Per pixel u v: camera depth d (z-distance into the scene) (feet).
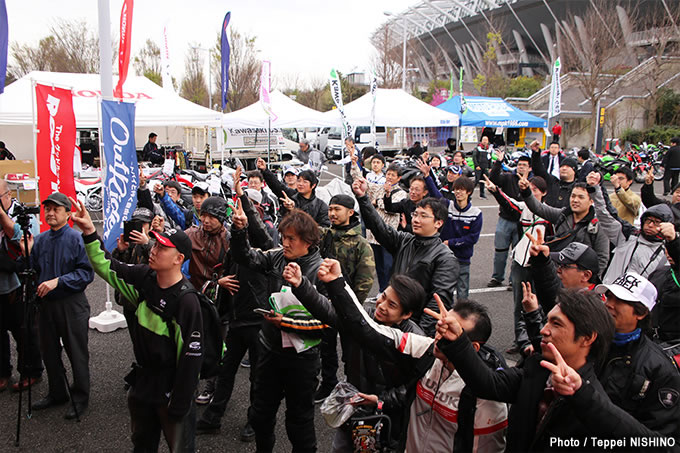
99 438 12.87
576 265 11.10
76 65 94.22
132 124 18.26
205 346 10.84
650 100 111.45
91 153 65.77
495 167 25.66
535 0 155.02
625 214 22.53
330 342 14.82
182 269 14.74
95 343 18.60
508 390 7.41
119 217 17.74
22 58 96.84
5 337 15.23
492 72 144.77
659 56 110.83
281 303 10.53
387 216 23.50
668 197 59.21
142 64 116.47
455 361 7.13
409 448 8.20
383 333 8.35
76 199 10.50
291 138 92.27
